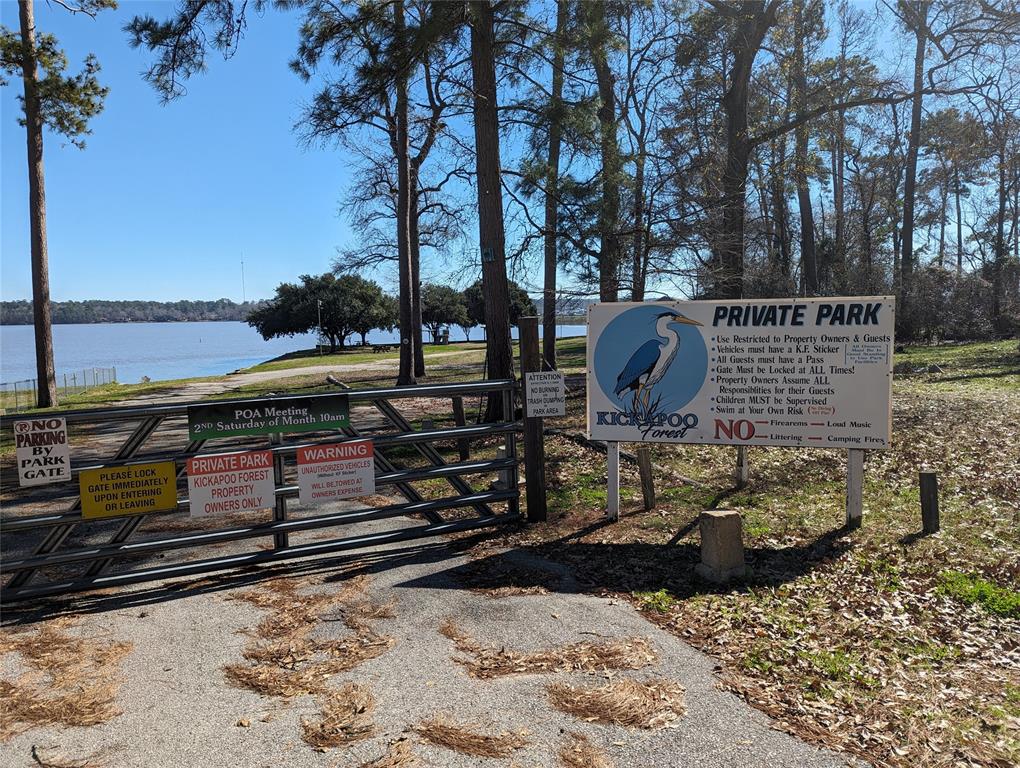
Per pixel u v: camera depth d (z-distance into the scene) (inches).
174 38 435.5
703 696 150.3
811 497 310.7
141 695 155.7
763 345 268.4
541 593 213.2
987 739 132.3
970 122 838.5
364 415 684.7
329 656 173.6
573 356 1359.5
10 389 1331.2
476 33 460.4
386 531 283.6
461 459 407.8
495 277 494.6
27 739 138.6
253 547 276.1
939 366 832.3
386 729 139.3
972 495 303.3
